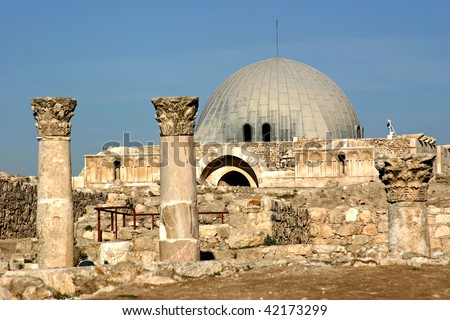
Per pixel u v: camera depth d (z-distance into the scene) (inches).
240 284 1865.2
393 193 2315.5
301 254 2490.2
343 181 5118.1
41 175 2330.2
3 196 3742.6
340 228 3031.5
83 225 2842.0
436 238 2923.2
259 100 6166.3
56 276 1868.8
